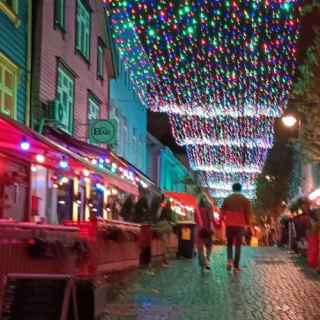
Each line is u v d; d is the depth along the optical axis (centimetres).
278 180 6625
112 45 2967
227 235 1778
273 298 1214
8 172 1716
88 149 2014
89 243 1123
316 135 2158
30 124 1895
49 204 2103
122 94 3412
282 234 3872
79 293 805
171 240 2405
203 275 1653
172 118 5094
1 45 1664
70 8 2297
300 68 2127
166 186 5209
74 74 2350
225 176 7212
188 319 964
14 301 693
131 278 1549
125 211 2020
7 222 909
